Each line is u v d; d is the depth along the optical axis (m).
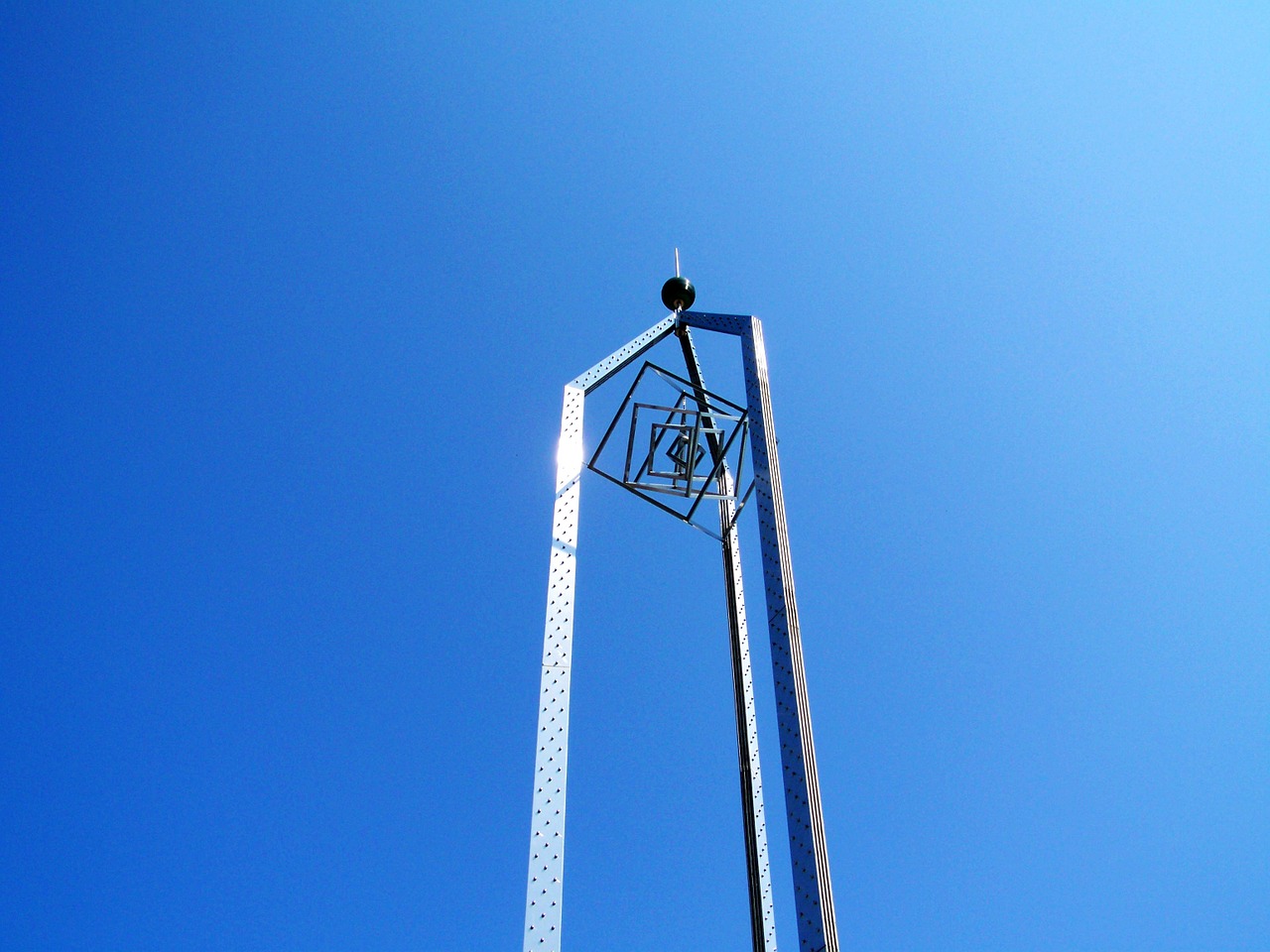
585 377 9.47
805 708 5.97
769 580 6.66
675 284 10.74
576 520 8.18
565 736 6.63
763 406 7.91
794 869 5.32
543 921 5.67
